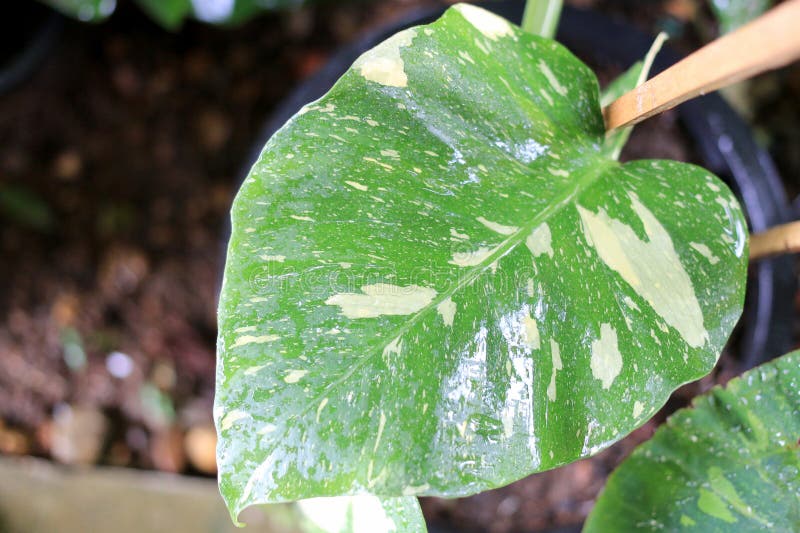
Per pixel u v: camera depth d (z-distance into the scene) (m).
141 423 1.08
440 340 0.49
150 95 1.11
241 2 0.91
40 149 1.11
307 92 0.81
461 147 0.52
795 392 0.55
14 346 1.08
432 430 0.48
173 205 1.10
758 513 0.54
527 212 0.52
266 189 0.50
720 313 0.51
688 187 0.54
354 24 1.09
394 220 0.50
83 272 1.09
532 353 0.49
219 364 0.47
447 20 0.54
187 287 1.08
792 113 0.96
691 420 0.56
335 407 0.47
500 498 0.84
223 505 1.03
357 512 0.55
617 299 0.51
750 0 0.71
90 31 1.11
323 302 0.48
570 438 0.49
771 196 0.74
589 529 0.55
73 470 1.05
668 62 0.77
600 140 0.55
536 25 0.63
